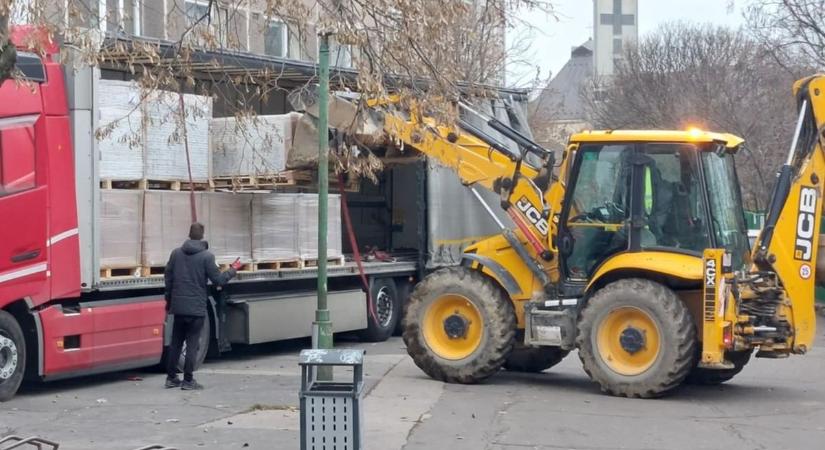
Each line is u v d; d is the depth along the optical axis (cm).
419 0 1015
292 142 1462
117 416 1117
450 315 1363
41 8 955
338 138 1402
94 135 1228
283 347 1808
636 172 1288
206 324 1494
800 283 1273
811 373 1522
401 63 1033
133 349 1346
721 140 1291
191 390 1295
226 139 1473
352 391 791
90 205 1273
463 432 1049
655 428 1081
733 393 1322
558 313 1311
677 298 1233
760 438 1043
